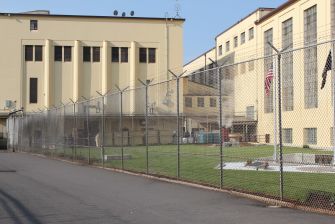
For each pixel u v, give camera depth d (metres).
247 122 26.94
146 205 11.39
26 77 62.78
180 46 66.00
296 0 48.69
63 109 30.12
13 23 62.72
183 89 37.16
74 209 10.95
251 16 62.88
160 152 24.17
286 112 27.27
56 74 63.41
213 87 31.58
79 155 27.89
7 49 62.53
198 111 32.72
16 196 13.09
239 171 18.98
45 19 63.28
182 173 18.66
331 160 20.00
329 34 42.72
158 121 30.86
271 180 15.84
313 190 12.85
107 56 64.19
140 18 65.12
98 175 18.80
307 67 25.19
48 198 12.69
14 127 46.28
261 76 27.66
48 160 28.91
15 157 32.59
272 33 55.72
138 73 65.00
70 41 63.72
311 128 28.89
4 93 62.22
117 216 10.07
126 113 43.50
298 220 9.21
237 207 10.84
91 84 64.12
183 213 10.28
